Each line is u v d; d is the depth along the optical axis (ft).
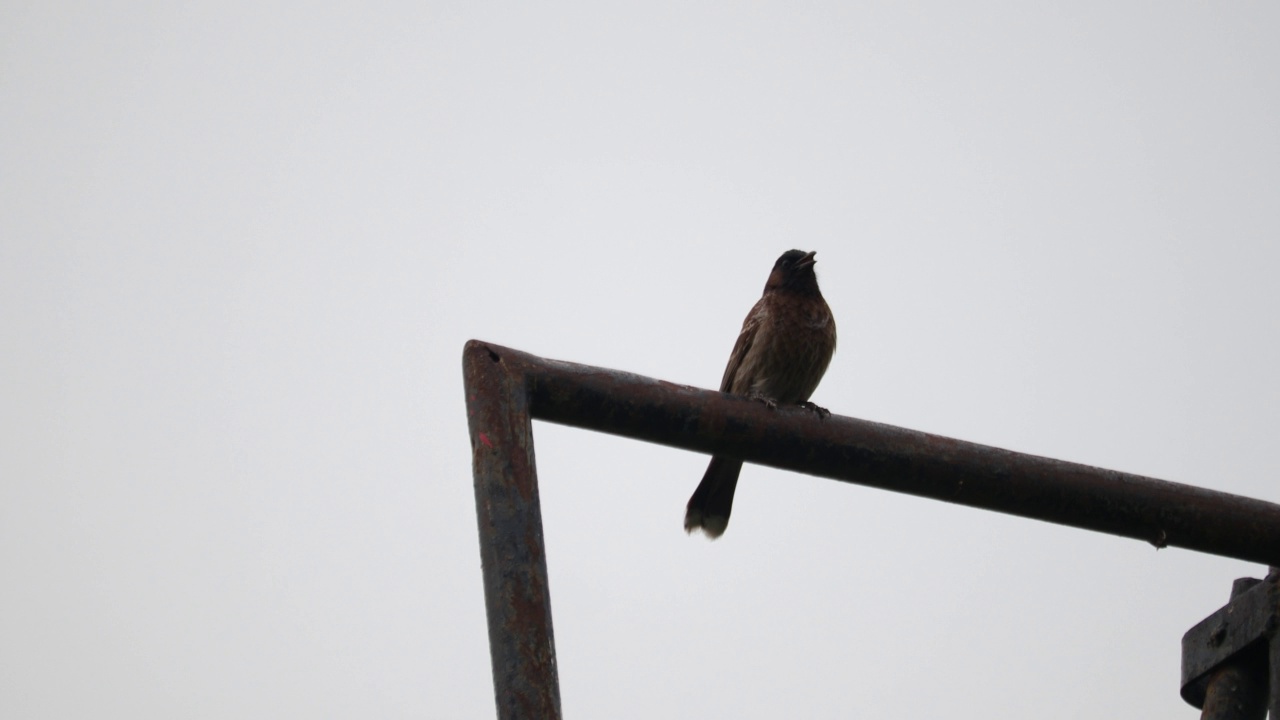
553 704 18.65
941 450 24.71
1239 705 25.45
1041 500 24.99
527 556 19.66
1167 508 25.21
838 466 24.40
